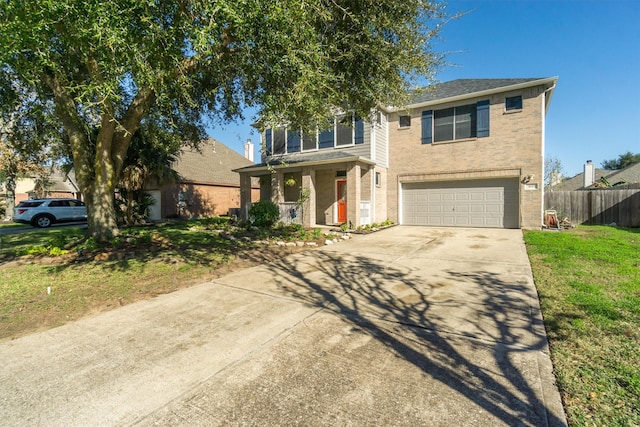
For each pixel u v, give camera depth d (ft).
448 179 43.96
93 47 14.01
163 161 47.98
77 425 6.88
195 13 14.67
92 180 27.58
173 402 7.63
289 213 44.16
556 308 12.94
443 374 8.60
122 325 12.30
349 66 22.18
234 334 11.41
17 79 22.12
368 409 7.23
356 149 45.06
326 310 13.71
